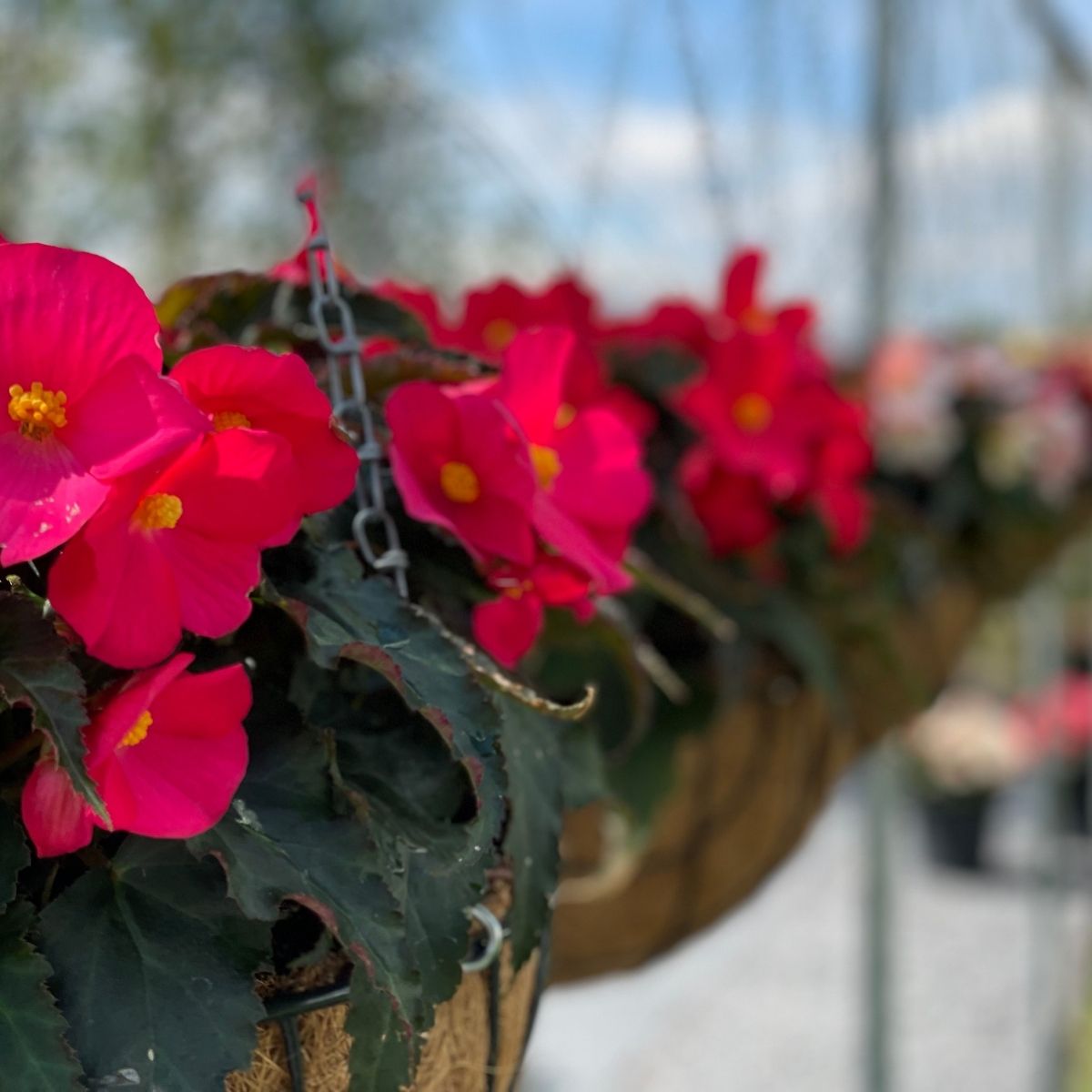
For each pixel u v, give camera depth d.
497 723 0.33
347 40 1.63
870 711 0.89
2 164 1.70
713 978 2.42
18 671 0.28
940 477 1.26
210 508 0.31
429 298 0.66
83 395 0.29
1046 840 1.80
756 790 0.77
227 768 0.30
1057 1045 1.72
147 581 0.30
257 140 1.79
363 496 0.38
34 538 0.27
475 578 0.40
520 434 0.37
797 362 0.79
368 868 0.32
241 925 0.31
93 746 0.28
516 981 0.40
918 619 1.02
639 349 0.77
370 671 0.36
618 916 0.73
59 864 0.32
